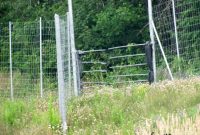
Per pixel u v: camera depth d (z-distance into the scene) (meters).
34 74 40.38
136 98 26.44
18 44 44.31
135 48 45.00
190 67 33.41
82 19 47.22
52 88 37.06
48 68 41.72
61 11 48.97
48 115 23.97
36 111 26.11
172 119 18.05
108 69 44.97
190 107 23.09
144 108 24.34
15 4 51.19
